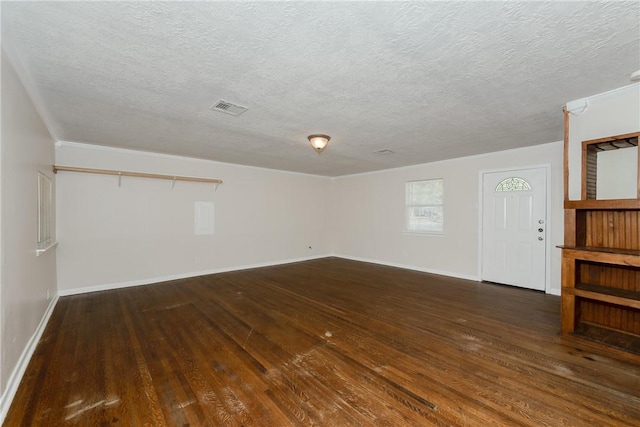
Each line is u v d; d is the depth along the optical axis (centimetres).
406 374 219
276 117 320
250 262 633
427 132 376
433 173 578
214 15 157
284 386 205
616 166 270
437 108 293
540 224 441
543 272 439
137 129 362
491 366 229
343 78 230
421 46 187
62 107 288
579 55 197
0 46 176
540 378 212
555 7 151
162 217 513
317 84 241
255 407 183
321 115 314
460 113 308
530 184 450
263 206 655
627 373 217
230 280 521
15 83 207
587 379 210
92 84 239
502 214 482
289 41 181
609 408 179
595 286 280
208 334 292
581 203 268
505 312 352
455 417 173
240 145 446
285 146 452
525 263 457
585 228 289
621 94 249
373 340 277
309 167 648
